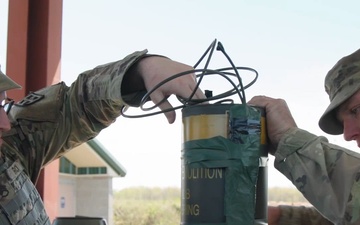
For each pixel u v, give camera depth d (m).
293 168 1.53
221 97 1.42
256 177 1.33
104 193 7.04
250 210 1.31
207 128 1.33
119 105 1.78
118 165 7.14
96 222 1.95
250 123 1.33
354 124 1.59
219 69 1.49
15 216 1.73
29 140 1.90
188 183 1.37
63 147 1.96
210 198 1.32
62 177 6.87
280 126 1.55
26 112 1.93
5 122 1.68
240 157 1.31
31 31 3.22
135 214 9.97
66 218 1.95
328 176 1.48
